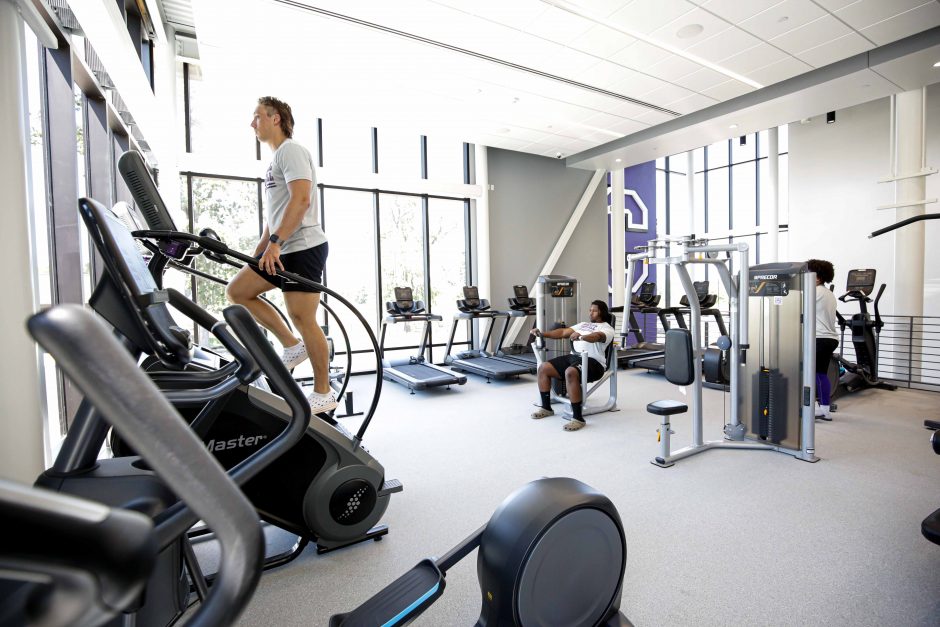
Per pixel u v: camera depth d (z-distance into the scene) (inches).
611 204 359.6
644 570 76.9
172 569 41.9
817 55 187.2
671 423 162.4
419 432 154.5
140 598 14.4
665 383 234.4
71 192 99.7
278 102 90.9
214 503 13.2
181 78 226.2
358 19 158.9
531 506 51.3
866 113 295.0
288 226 79.9
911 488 107.4
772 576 75.2
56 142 98.0
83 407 37.8
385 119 251.0
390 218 296.7
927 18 162.9
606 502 54.5
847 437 143.6
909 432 148.3
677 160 467.2
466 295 285.4
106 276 35.9
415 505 101.4
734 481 112.0
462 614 66.8
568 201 361.4
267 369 29.0
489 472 119.7
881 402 185.9
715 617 65.9
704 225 462.6
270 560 77.7
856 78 196.9
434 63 189.3
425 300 310.5
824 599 69.6
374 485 83.8
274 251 76.2
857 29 168.9
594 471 119.3
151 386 11.8
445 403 196.7
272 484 76.8
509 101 227.6
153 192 55.3
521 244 340.2
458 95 220.2
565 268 362.6
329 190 275.6
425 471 120.7
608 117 251.8
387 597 52.9
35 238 73.7
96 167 128.9
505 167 331.9
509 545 49.5
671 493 105.7
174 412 12.3
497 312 277.1
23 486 9.9
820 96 213.8
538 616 50.0
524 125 262.8
